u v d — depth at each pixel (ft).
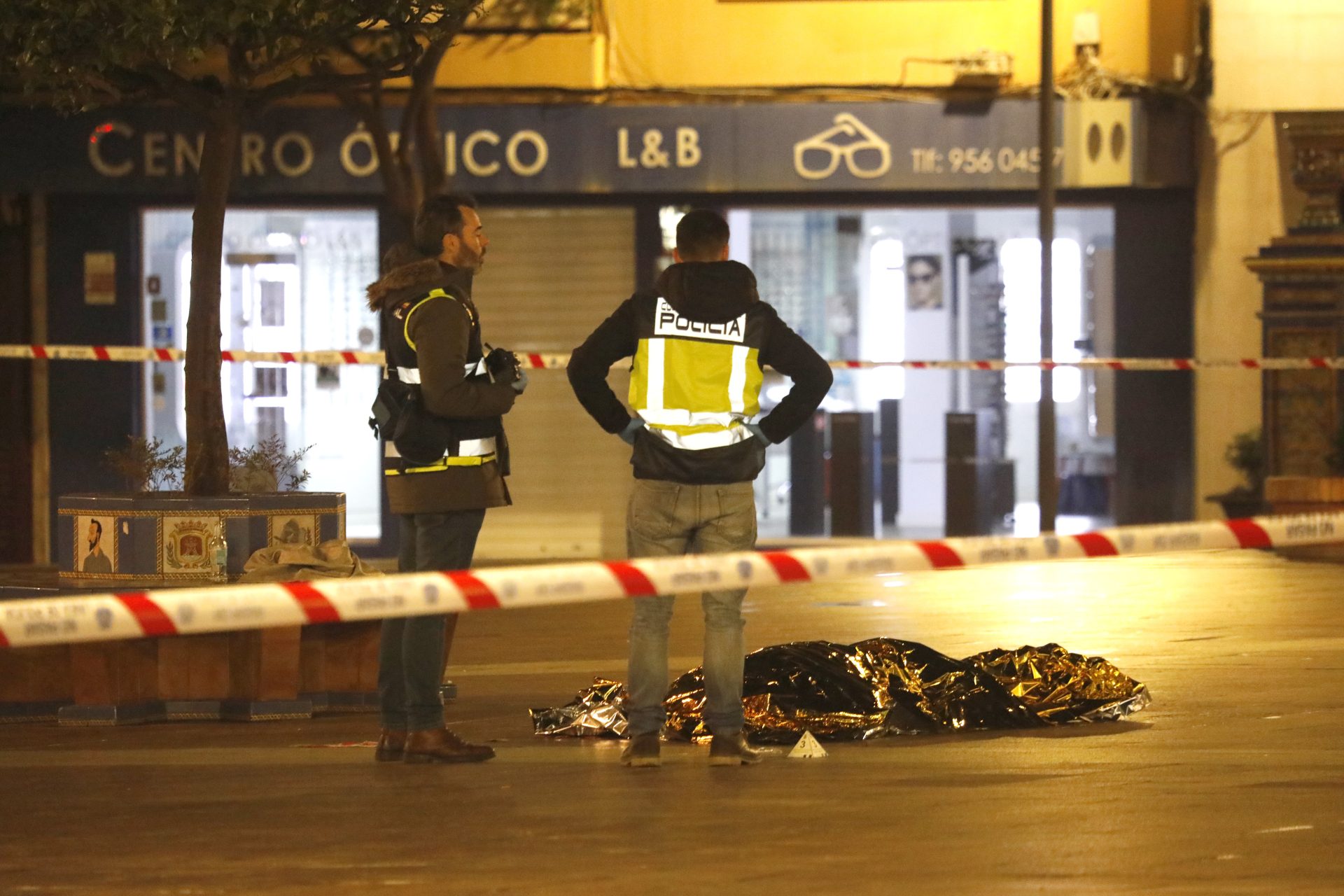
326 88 109.50
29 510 214.90
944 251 226.79
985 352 229.45
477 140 211.41
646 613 79.05
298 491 103.60
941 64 212.43
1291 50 209.97
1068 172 211.61
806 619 138.00
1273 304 189.67
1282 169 210.79
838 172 212.23
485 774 77.25
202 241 103.96
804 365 78.59
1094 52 212.02
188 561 96.68
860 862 59.98
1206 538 60.23
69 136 210.38
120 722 92.53
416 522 79.25
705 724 82.23
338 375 217.56
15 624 49.96
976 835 63.87
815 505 219.41
